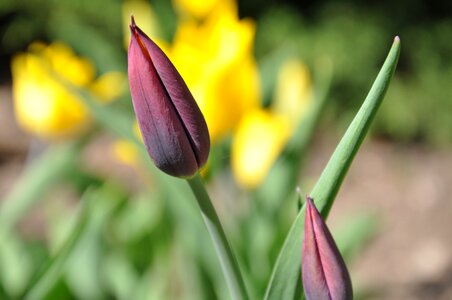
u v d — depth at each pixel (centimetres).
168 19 107
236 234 99
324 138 245
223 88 82
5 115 259
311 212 50
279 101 105
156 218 103
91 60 111
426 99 245
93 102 70
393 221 202
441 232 197
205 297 93
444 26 254
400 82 248
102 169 224
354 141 50
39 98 104
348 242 112
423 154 240
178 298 110
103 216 105
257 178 94
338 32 248
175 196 81
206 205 52
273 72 113
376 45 248
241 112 84
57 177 108
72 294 103
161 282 103
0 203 210
